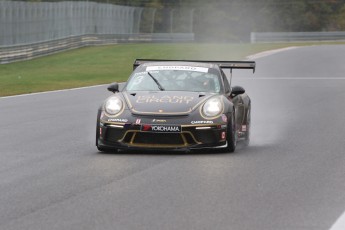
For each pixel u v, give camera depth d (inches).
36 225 769.6
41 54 6515.8
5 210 845.2
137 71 1475.1
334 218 801.6
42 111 2246.6
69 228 755.4
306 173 1103.0
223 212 830.5
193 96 1348.4
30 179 1056.8
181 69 1462.8
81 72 4975.4
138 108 1312.7
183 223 776.3
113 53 6939.0
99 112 1346.0
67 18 7524.6
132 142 1298.0
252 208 852.0
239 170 1125.7
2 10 5831.7
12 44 6018.7
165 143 1290.6
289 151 1353.3
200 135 1286.9
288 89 3164.4
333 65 4886.8
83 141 1517.0
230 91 1473.9
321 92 2982.3
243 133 1469.0
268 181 1031.6
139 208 851.4
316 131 1690.5
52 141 1519.4
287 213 826.2
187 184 1005.2
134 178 1055.0
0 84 3811.5
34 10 6555.1
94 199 904.9
